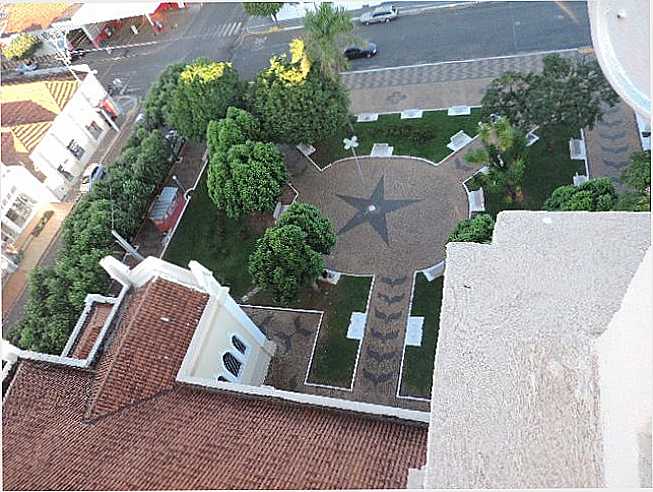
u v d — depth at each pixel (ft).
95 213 136.77
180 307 86.84
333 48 129.18
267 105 135.54
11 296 152.56
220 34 208.44
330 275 127.34
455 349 33.14
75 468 62.95
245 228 142.51
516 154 117.29
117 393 74.74
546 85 121.80
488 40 170.91
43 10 207.51
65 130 172.86
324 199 143.54
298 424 66.03
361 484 52.44
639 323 23.03
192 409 73.15
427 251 126.62
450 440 30.71
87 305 97.55
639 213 36.01
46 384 79.25
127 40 219.41
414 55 175.32
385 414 64.03
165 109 154.30
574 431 29.22
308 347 117.39
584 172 129.39
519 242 36.37
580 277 33.86
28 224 167.43
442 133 149.18
